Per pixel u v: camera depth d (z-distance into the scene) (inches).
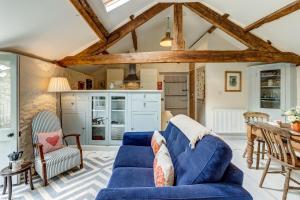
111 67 283.4
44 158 107.9
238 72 226.4
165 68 303.9
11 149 108.4
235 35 170.2
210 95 227.0
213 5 164.1
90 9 112.2
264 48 168.9
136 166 87.7
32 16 94.3
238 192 49.2
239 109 217.6
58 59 164.7
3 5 79.7
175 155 78.4
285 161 91.7
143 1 154.1
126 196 47.9
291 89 174.1
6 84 107.8
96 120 175.8
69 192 99.2
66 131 172.1
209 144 57.4
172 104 317.7
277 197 95.1
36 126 119.7
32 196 95.5
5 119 108.1
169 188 50.8
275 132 93.0
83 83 227.5
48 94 149.1
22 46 115.6
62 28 119.8
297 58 167.8
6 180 98.8
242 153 162.7
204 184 52.6
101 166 133.0
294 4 113.5
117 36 170.4
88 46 166.7
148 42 255.9
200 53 165.0
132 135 120.2
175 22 169.0
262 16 141.8
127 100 171.5
